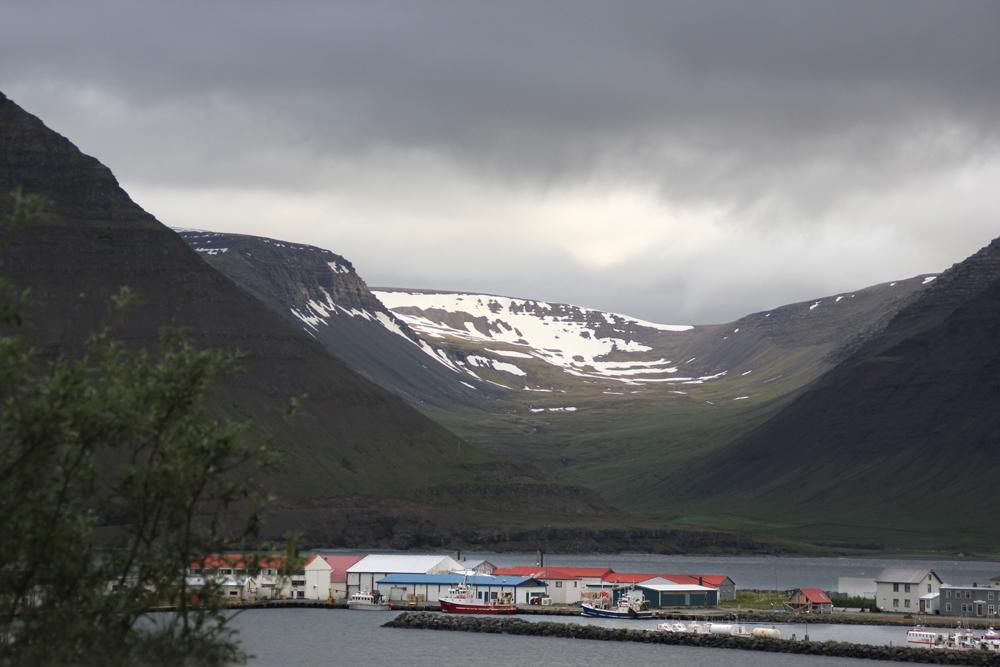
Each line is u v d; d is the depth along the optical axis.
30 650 89.12
